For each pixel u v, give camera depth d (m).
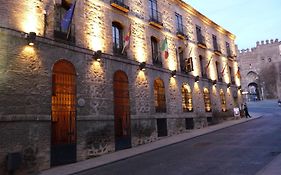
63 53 14.12
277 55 75.25
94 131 14.98
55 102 13.45
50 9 13.92
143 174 9.92
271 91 75.00
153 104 19.97
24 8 12.80
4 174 10.87
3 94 11.30
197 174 9.18
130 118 17.58
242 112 35.22
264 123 24.86
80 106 14.46
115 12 18.16
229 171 9.18
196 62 27.31
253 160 10.48
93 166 12.08
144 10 21.06
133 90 18.34
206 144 15.51
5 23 11.91
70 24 14.22
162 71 21.70
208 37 31.16
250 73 78.62
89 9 16.17
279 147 12.57
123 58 17.94
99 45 16.39
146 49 20.45
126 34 18.78
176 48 24.30
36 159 11.98
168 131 21.02
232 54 36.91
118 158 13.48
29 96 12.17
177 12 25.69
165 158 12.60
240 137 16.91
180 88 23.62
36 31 13.09
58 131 13.35
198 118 25.39
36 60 12.73
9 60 11.73
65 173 11.12
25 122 11.85
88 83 15.16
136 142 17.70
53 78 13.51
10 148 11.20
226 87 33.16
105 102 15.98
